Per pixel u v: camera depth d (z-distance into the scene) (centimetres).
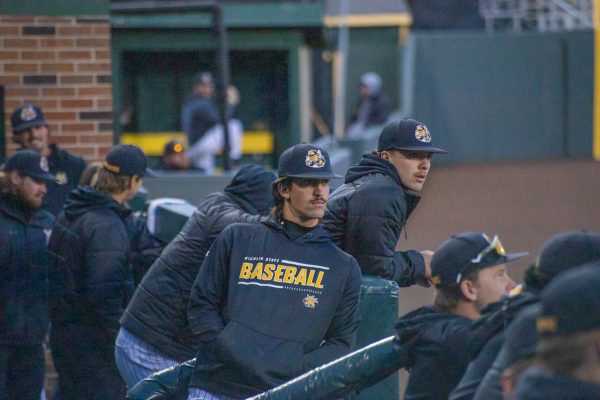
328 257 1748
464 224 5447
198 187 3500
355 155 6006
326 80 7681
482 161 8981
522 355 1317
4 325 2402
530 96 9050
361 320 1919
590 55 9025
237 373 1709
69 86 3212
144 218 2631
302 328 1712
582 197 6469
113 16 5669
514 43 9012
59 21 3200
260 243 1758
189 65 6112
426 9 10225
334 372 1591
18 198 2412
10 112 3191
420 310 1606
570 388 1073
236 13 5878
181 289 2112
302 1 6131
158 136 6125
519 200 6366
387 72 8556
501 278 1578
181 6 4300
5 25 3177
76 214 2308
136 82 6097
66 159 3028
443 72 8862
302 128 6147
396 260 2011
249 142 6250
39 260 2439
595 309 1052
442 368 1540
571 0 9644
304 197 1736
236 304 1731
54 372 2948
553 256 1359
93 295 2275
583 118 9081
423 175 2055
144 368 2131
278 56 6181
